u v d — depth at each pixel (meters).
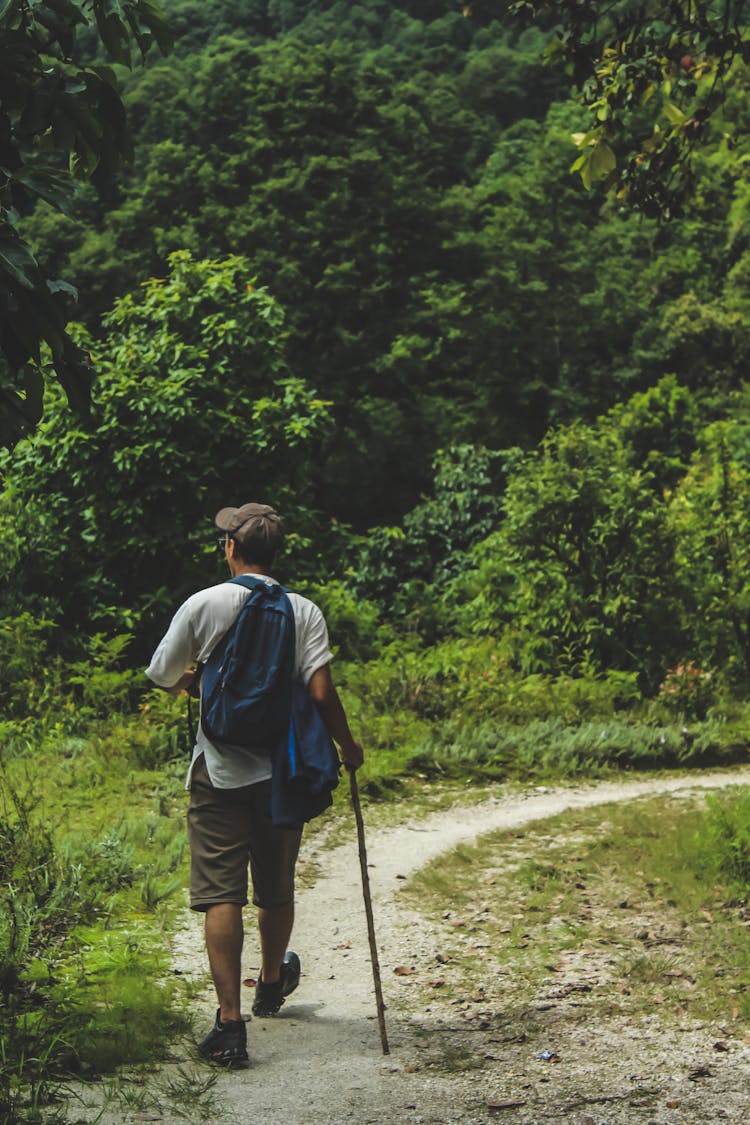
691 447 29.88
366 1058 4.14
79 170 3.72
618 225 44.75
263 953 4.53
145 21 3.75
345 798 9.62
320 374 36.28
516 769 11.18
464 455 23.92
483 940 5.85
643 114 29.83
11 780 8.99
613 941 5.79
